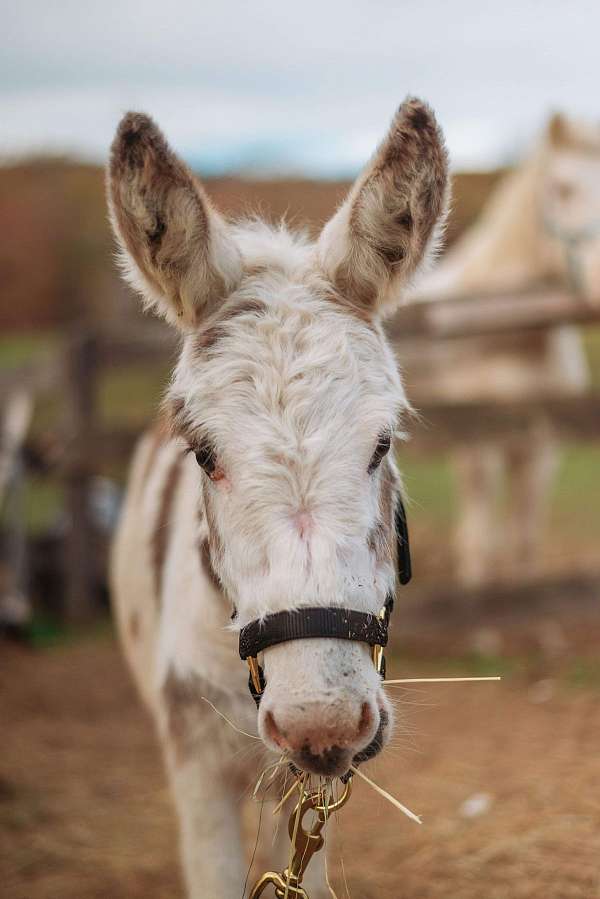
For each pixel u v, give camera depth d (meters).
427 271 2.34
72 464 6.74
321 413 2.05
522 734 4.75
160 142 2.14
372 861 3.57
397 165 2.21
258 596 2.00
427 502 9.73
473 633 6.18
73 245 18.66
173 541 2.86
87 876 3.59
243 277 2.32
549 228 6.18
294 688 1.92
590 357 13.92
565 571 6.01
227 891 2.57
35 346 16.12
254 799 2.63
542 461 6.27
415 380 6.61
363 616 2.00
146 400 12.02
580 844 3.47
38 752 4.77
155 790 4.37
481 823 3.77
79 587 6.93
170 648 2.70
